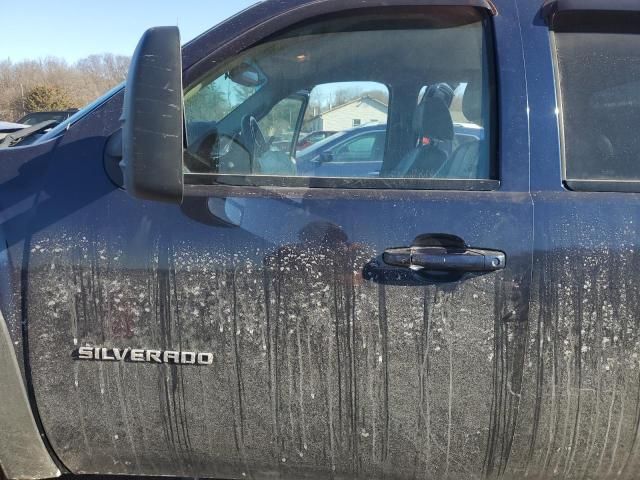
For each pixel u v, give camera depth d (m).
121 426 1.77
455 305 1.64
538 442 1.71
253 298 1.67
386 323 1.65
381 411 1.70
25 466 1.83
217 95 1.80
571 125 1.74
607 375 1.65
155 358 1.70
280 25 1.79
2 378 1.73
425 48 1.81
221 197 1.71
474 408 1.68
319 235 1.66
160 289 1.68
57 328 1.71
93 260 1.69
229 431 1.75
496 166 1.71
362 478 1.79
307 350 1.67
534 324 1.64
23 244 1.70
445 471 1.75
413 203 1.68
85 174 1.74
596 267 1.63
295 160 1.80
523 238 1.64
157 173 1.45
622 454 1.72
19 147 1.82
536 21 1.78
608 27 1.80
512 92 1.73
